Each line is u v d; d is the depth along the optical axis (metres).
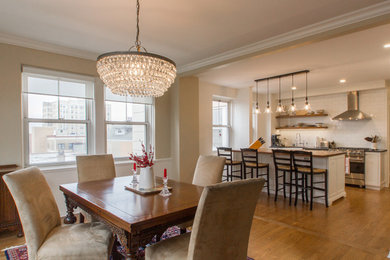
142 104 4.64
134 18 2.61
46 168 3.47
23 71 3.27
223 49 3.61
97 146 3.95
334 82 5.64
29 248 1.76
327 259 2.36
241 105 6.34
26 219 1.74
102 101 4.02
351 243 2.69
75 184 2.52
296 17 2.60
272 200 4.38
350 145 6.17
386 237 2.85
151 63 2.10
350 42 3.15
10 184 1.71
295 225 3.21
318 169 4.05
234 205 1.42
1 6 2.35
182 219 1.80
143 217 1.56
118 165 4.14
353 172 5.54
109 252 1.87
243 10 2.45
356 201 4.32
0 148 3.08
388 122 5.59
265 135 7.23
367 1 2.27
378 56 3.72
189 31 2.96
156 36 3.12
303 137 7.00
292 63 4.08
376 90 5.72
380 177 5.23
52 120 3.60
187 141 4.84
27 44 3.25
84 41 3.29
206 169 2.82
